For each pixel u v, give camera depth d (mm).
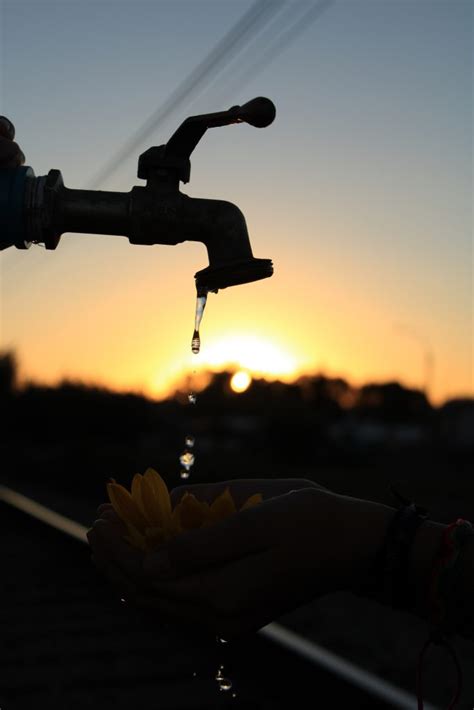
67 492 17312
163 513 684
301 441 36156
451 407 53750
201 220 856
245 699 3479
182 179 865
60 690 3619
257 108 806
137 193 851
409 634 4742
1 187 837
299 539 626
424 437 53906
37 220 831
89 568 6582
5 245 872
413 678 3910
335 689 3184
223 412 64812
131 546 682
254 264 832
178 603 646
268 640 3627
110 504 746
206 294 851
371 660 4223
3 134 947
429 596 618
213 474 22031
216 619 642
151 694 3561
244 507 685
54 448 48844
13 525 10539
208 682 3709
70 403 58062
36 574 6656
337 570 631
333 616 5191
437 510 14578
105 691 3605
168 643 4359
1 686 3658
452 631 615
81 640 4465
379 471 29125
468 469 31172
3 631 4676
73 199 842
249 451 41344
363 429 55000
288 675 3459
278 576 619
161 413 58562
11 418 59469
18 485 19859
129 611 5113
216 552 621
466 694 3635
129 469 22375
